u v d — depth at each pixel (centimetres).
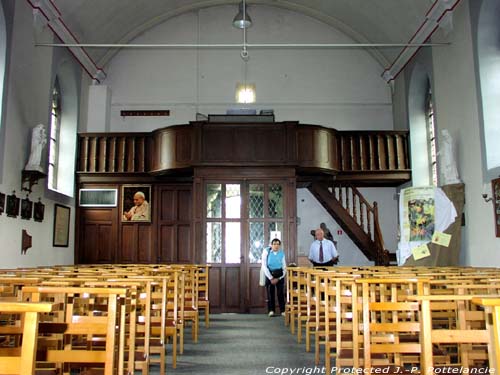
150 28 1644
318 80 1634
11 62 997
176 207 1435
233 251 1206
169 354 668
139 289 504
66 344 399
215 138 1239
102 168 1404
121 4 1425
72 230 1385
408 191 1092
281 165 1224
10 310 229
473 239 1050
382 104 1625
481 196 1016
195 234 1205
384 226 1559
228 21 1652
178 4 1606
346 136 1411
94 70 1534
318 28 1656
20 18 1043
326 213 1592
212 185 1230
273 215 1216
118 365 377
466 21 1082
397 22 1404
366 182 1450
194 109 1606
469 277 571
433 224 1057
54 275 593
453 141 1146
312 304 733
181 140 1269
